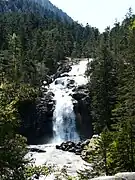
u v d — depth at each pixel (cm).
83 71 8344
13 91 1591
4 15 13725
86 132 6284
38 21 13762
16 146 1366
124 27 11106
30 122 6131
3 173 1316
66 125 6431
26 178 1387
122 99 3500
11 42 8062
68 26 15250
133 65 3931
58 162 3947
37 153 4456
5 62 6391
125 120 2838
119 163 2450
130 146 2505
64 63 9288
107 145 2434
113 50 8494
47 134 6278
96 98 5469
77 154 4403
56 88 7188
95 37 13275
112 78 5494
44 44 9425
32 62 7050
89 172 2400
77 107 6444
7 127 1305
